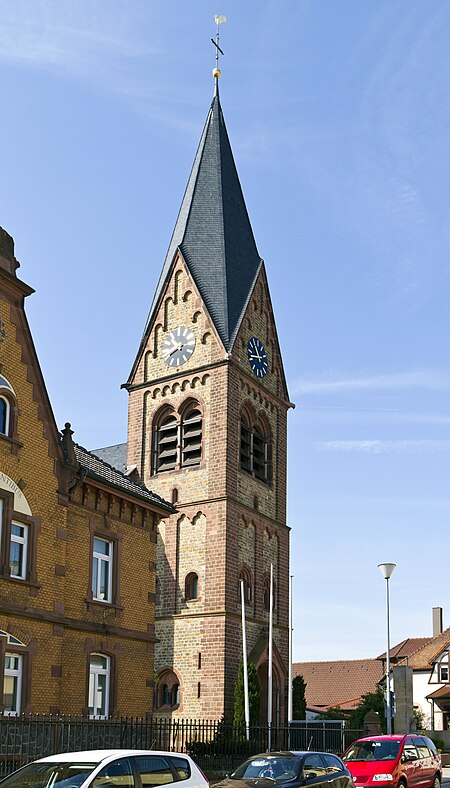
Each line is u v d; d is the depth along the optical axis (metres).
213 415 54.78
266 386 59.31
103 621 32.00
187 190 63.78
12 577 27.44
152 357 58.78
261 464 57.84
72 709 29.97
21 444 28.61
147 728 32.38
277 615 55.91
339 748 43.91
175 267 59.62
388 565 41.12
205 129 65.38
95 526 32.34
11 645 27.03
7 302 29.03
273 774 22.03
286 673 55.47
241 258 60.31
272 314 61.47
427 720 84.81
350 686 104.81
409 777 28.59
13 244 29.70
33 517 28.73
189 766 17.78
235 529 53.00
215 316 56.97
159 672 51.56
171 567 53.22
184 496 54.31
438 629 102.62
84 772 16.09
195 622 51.31
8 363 28.69
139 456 57.09
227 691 49.38
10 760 25.61
